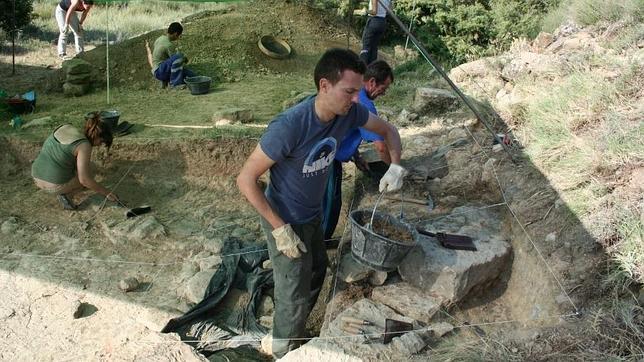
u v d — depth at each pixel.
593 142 4.11
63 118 6.88
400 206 4.63
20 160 6.08
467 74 6.50
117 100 8.03
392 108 6.69
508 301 3.90
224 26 10.17
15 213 5.35
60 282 4.41
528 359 3.02
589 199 3.73
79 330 3.93
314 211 3.32
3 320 3.98
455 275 3.68
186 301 4.23
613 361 2.88
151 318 4.04
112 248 4.90
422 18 9.86
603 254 3.43
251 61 9.69
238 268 4.45
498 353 3.10
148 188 5.79
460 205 4.56
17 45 10.80
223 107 7.58
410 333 3.38
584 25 6.49
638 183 3.64
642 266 3.21
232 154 5.95
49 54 10.45
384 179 3.52
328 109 2.91
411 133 5.80
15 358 3.67
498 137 4.64
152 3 14.41
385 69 4.11
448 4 9.76
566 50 5.97
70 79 8.33
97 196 5.61
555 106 4.72
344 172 5.54
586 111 4.46
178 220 5.32
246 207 5.55
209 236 5.01
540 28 8.10
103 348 3.66
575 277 3.41
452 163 5.04
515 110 5.08
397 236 3.75
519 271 3.85
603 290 3.29
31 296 4.24
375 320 3.55
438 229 4.18
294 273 3.32
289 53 9.97
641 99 4.36
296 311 3.44
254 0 10.98
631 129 4.04
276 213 3.11
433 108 6.15
